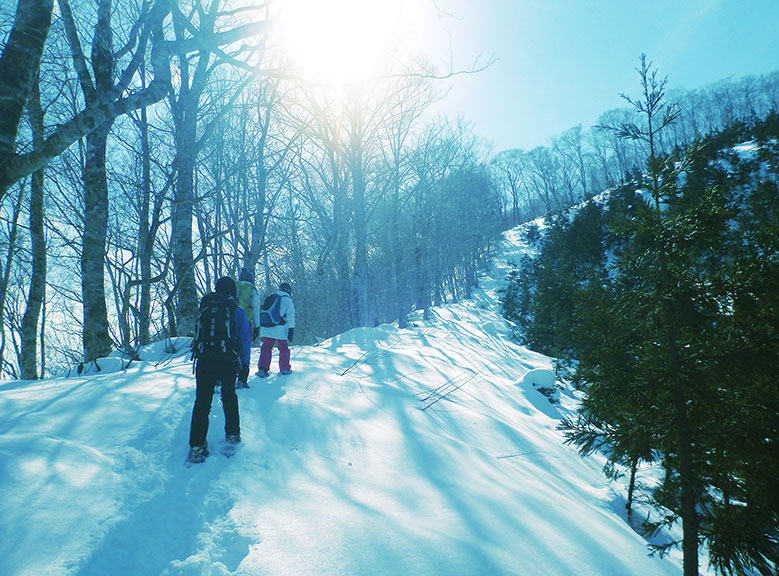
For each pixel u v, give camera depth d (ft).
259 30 12.50
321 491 10.28
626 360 11.69
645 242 11.68
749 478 10.50
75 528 7.82
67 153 32.14
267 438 13.16
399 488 11.07
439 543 8.27
